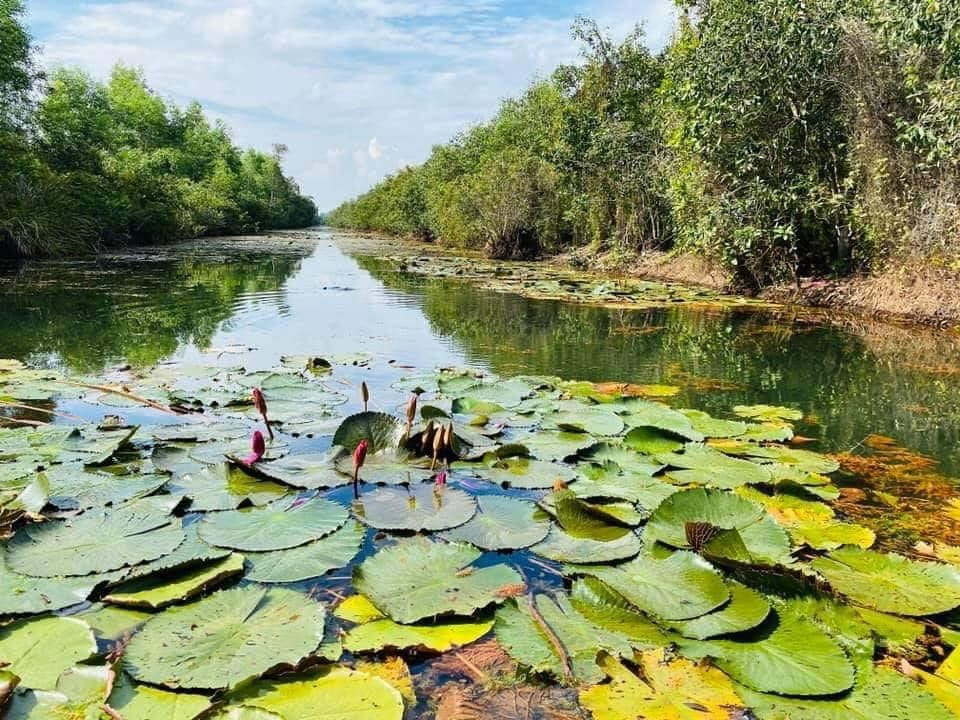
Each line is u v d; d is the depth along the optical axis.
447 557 2.17
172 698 1.51
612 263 15.13
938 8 6.81
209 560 2.08
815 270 9.83
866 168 8.43
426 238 33.09
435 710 1.54
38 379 4.43
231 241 27.16
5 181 14.84
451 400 4.14
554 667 1.66
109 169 20.81
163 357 5.45
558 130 17.17
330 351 5.84
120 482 2.71
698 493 2.54
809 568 2.15
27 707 1.46
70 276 11.82
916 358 5.95
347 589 2.05
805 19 8.65
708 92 9.47
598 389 4.66
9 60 16.08
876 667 1.69
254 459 2.95
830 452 3.48
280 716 1.42
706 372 5.34
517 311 8.76
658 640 1.79
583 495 2.69
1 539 2.22
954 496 2.90
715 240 10.05
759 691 1.59
